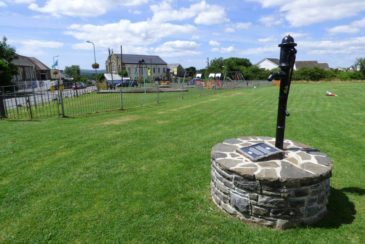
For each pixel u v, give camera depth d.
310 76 46.38
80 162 5.57
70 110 13.62
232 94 22.25
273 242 3.10
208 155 5.96
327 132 7.96
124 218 3.56
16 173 5.01
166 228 3.35
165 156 5.91
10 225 3.42
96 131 8.30
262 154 3.73
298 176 3.20
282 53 3.63
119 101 18.22
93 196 4.14
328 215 3.59
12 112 13.20
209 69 63.91
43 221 3.50
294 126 8.82
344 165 5.28
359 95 19.38
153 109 13.37
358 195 4.12
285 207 3.27
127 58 71.75
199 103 15.68
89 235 3.23
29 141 7.14
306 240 3.12
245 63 66.38
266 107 13.63
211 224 3.43
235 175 3.43
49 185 4.51
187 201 4.00
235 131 8.27
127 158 5.79
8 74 34.34
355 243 3.06
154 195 4.16
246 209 3.42
